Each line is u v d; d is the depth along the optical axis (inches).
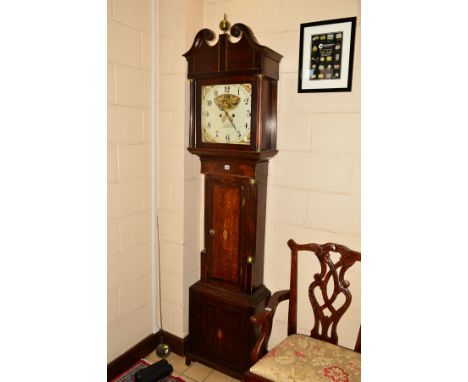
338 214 72.4
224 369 79.4
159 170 86.4
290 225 77.9
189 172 84.7
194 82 74.1
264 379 56.7
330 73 69.3
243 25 65.2
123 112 75.7
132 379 79.7
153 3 79.8
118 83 73.8
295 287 67.9
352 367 56.7
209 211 79.1
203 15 83.2
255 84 66.9
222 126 72.6
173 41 80.2
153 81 82.0
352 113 68.6
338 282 63.7
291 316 68.3
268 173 78.7
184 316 88.5
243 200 74.3
